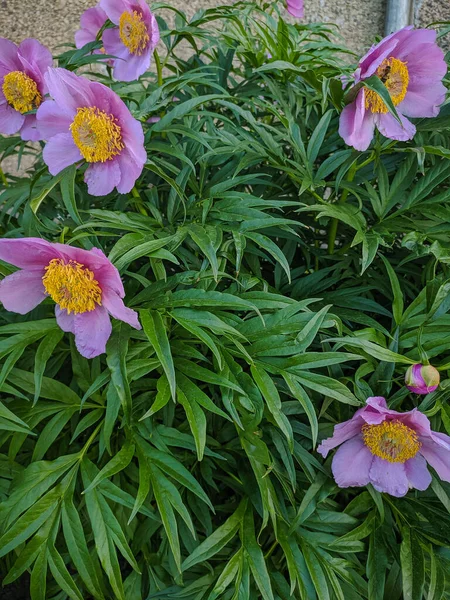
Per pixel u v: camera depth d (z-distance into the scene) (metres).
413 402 0.45
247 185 0.56
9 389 0.40
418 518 0.44
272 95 0.56
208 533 0.44
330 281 0.51
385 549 0.42
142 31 0.50
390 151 0.49
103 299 0.39
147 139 0.45
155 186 0.51
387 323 0.55
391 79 0.46
